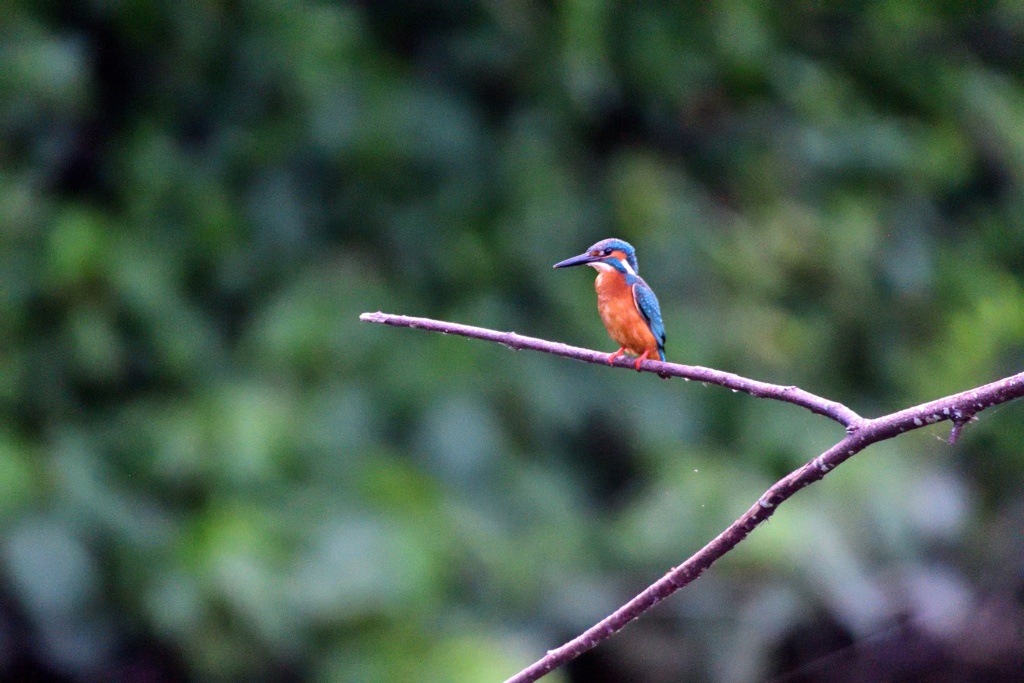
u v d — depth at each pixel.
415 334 12.07
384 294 12.12
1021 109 16.08
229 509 10.55
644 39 12.90
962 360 14.36
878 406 14.08
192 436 10.84
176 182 11.70
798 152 13.90
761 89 13.74
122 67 12.17
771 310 13.33
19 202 11.19
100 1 11.53
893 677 12.85
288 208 12.15
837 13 14.62
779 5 14.34
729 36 13.17
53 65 10.99
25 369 11.14
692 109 13.80
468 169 12.54
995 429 14.50
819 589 11.66
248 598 9.96
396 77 12.53
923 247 14.41
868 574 12.20
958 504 13.02
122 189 11.84
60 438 11.02
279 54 11.84
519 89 12.84
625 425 12.56
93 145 12.06
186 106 12.27
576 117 12.91
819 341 13.69
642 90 13.23
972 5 14.87
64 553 10.28
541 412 12.20
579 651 3.85
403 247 12.45
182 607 10.05
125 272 11.05
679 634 11.78
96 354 10.89
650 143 13.86
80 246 10.84
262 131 12.05
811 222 13.62
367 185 12.42
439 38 12.92
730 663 11.45
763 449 12.68
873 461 12.78
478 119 12.78
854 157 14.06
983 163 15.80
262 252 12.09
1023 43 16.61
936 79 14.97
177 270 11.70
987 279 14.88
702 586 11.84
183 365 11.40
